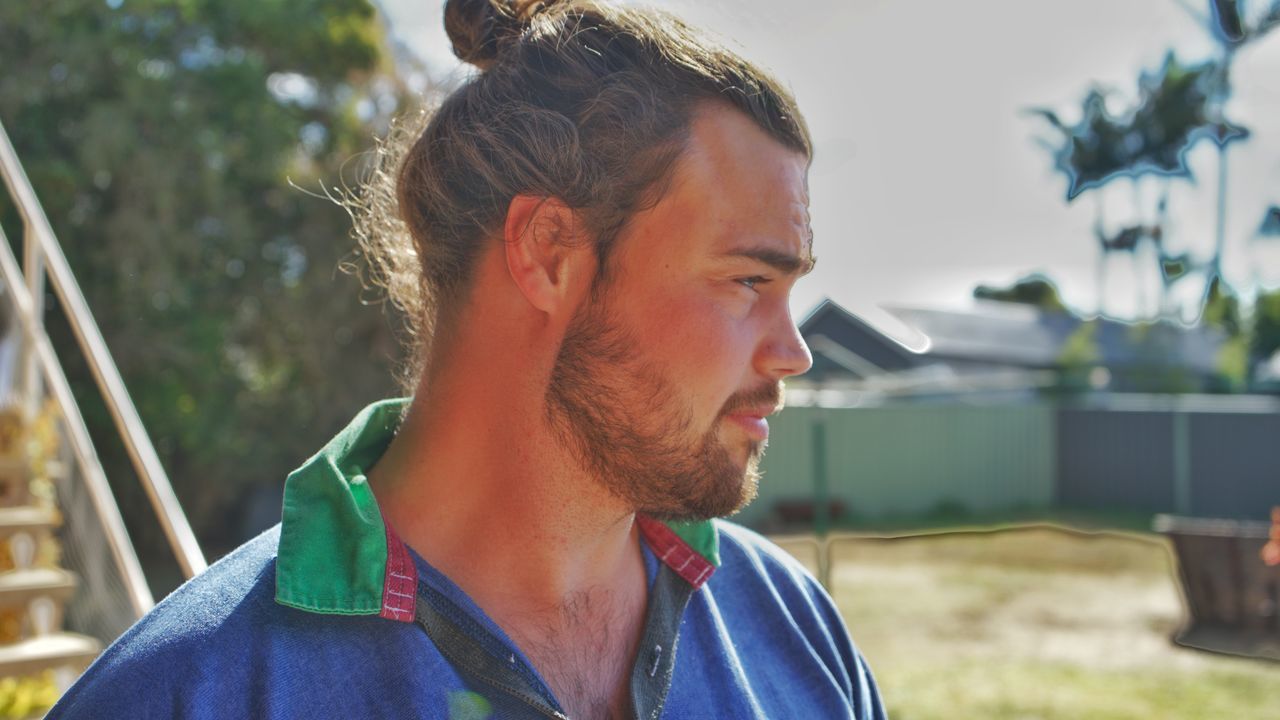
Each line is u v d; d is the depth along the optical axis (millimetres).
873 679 1224
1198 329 34969
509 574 901
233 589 823
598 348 866
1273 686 6293
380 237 1099
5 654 3457
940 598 9680
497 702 832
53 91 12320
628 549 1016
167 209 12266
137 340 12391
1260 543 5898
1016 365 26891
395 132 1077
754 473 920
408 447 920
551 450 887
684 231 863
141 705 759
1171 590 9914
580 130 878
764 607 1119
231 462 13383
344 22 13195
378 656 813
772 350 893
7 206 11805
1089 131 37125
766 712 1024
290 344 13711
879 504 16797
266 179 13086
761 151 894
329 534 839
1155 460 17312
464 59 980
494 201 893
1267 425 16156
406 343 1066
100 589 4270
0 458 3957
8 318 4680
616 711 943
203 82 12781
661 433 862
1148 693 6242
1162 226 36500
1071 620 8578
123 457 12781
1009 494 18031
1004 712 5902
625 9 932
